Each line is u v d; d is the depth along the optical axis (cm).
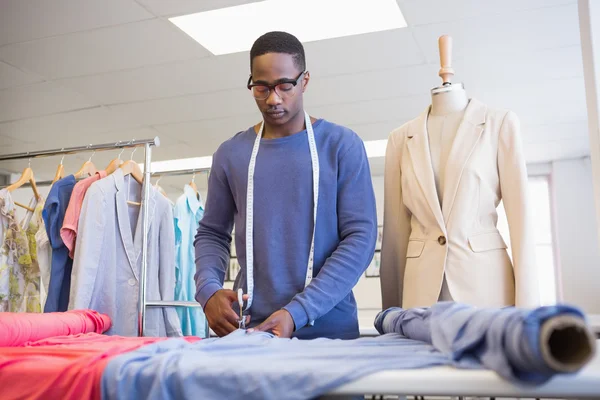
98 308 241
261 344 93
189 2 327
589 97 172
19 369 84
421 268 158
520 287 150
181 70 413
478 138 160
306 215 132
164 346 91
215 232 145
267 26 361
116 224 252
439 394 65
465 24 352
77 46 374
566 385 62
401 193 173
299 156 133
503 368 63
